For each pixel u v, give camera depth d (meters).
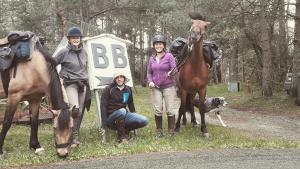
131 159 6.51
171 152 7.06
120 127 7.92
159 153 6.98
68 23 21.09
